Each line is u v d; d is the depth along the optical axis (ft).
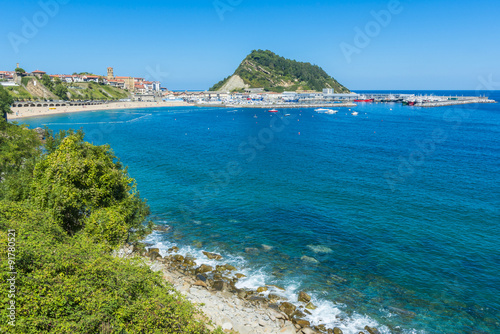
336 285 98.89
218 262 111.96
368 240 126.82
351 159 273.54
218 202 169.17
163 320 52.16
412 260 112.06
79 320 46.26
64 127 473.26
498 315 86.02
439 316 85.87
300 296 92.27
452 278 101.81
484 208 157.17
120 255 105.19
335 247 121.80
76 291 49.34
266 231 135.74
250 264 110.73
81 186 89.92
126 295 53.88
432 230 134.31
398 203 165.37
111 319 48.67
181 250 120.26
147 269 65.67
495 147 321.52
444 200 168.96
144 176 218.79
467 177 213.05
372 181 205.26
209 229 137.90
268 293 94.27
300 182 203.72
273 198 174.70
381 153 299.58
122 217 91.81
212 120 618.44
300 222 143.95
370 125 521.65
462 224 139.74
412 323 83.35
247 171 232.32
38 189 89.15
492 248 119.24
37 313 44.68
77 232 83.35
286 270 107.14
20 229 62.69
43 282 48.47
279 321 81.87
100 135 413.18
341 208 159.84
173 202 169.27
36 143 169.68
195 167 244.83
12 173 127.75
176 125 533.96
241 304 88.38
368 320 84.12
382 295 94.17
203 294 91.40
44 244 58.95
